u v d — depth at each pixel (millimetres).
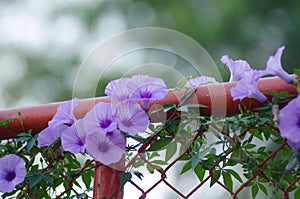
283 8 6242
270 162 2436
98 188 2484
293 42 6098
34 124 2551
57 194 2645
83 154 2561
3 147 2588
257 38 6195
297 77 2363
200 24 6336
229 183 2535
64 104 2502
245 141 2449
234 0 6305
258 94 2375
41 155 2570
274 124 2391
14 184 2510
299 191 2498
